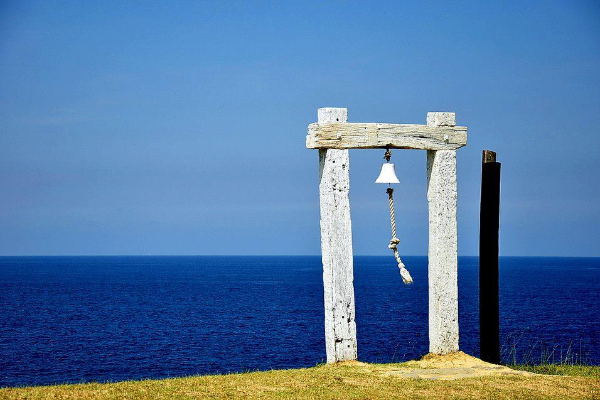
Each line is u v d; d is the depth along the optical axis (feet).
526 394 50.98
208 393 49.70
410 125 64.23
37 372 121.08
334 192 60.95
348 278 61.46
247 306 266.98
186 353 141.38
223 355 137.80
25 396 47.67
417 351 131.44
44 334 177.37
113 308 259.80
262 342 156.66
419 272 632.79
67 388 51.31
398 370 60.34
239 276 612.29
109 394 48.70
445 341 66.08
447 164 66.44
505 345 136.98
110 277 577.43
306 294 345.31
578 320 197.47
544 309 238.48
